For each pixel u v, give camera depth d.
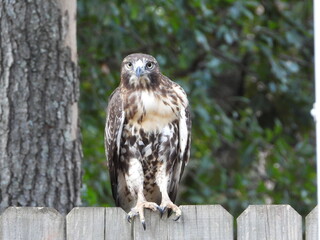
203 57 19.05
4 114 10.59
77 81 11.04
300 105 18.69
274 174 17.31
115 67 17.38
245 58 19.12
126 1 16.08
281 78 17.39
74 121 10.92
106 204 14.55
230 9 16.94
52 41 10.84
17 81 10.66
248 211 7.98
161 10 16.81
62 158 10.72
